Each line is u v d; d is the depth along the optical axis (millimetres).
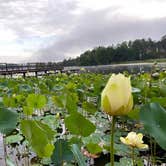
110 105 1216
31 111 3803
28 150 4242
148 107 1646
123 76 1252
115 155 3559
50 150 1574
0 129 1980
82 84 8992
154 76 7738
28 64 42500
